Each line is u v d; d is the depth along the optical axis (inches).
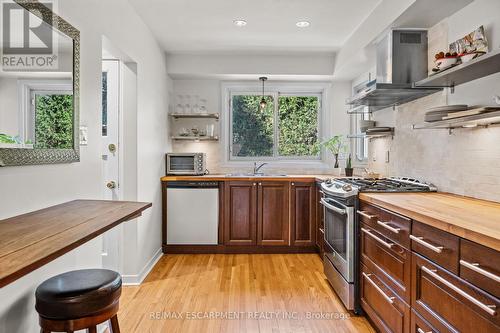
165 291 111.9
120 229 118.5
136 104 118.0
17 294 54.9
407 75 106.0
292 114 185.0
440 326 56.6
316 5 110.3
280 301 103.9
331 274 112.0
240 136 185.0
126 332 85.6
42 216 54.8
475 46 83.4
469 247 49.1
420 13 93.2
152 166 138.5
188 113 170.2
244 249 156.4
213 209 155.3
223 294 109.3
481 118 66.2
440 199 81.0
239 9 113.8
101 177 85.5
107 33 89.7
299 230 155.4
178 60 162.9
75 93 70.3
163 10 114.5
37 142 58.5
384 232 78.5
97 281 52.7
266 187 155.1
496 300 43.7
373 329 87.1
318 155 185.3
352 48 135.5
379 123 140.5
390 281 75.2
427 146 104.0
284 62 165.0
